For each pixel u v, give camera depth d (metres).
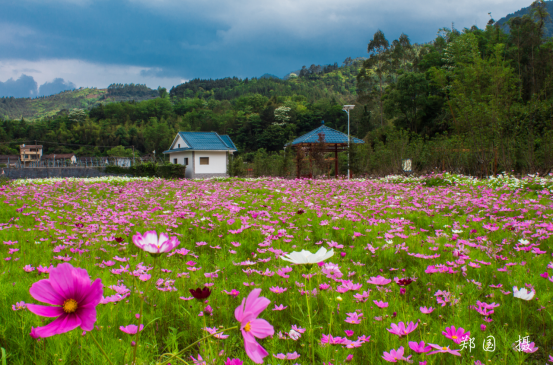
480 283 2.71
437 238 4.30
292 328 1.92
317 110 88.06
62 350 1.69
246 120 86.69
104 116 118.12
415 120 36.41
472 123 15.74
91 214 6.34
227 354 1.77
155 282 2.60
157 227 4.96
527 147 13.16
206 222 5.40
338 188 11.16
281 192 9.91
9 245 3.83
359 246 4.10
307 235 4.67
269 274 2.81
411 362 1.51
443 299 2.48
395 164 18.02
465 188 10.59
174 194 9.88
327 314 2.24
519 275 2.91
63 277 0.95
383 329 2.02
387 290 2.57
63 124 103.12
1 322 2.03
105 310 2.12
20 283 2.51
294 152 24.25
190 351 1.92
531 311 2.36
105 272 2.82
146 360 1.61
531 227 4.53
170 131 102.38
